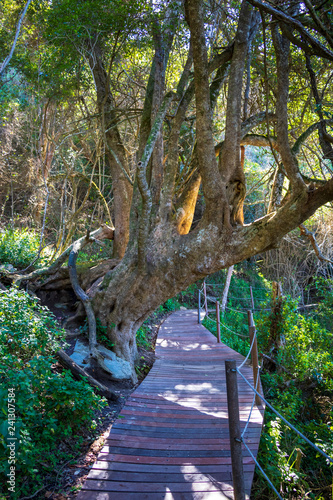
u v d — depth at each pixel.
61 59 7.72
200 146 5.97
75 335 6.87
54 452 3.84
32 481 3.34
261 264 22.47
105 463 3.83
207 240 6.28
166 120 8.63
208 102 5.91
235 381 3.04
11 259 8.59
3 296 5.17
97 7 6.71
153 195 7.05
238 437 3.02
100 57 8.70
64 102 10.27
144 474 3.69
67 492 3.37
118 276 7.00
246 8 6.82
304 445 6.48
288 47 6.40
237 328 15.12
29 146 13.80
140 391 6.01
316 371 8.69
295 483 4.75
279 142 5.86
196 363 7.82
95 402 4.36
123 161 9.12
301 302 18.73
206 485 3.55
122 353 6.99
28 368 4.11
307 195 5.56
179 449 4.19
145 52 9.01
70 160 13.80
